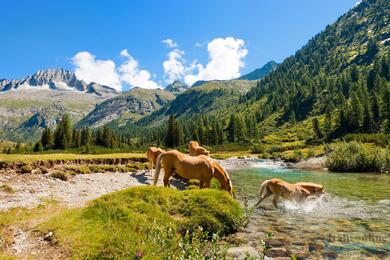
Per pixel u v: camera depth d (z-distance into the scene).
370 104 126.88
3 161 23.38
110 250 8.10
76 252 8.08
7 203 14.28
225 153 129.00
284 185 17.44
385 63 178.62
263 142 152.38
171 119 133.00
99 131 134.12
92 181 24.86
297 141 142.75
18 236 9.62
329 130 128.88
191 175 16.36
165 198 13.04
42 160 27.27
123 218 10.50
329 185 27.94
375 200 19.48
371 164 45.25
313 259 9.36
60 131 119.31
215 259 6.08
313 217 14.90
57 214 11.41
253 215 15.30
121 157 40.41
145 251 7.59
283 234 12.06
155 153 34.28
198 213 12.26
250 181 32.16
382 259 9.38
